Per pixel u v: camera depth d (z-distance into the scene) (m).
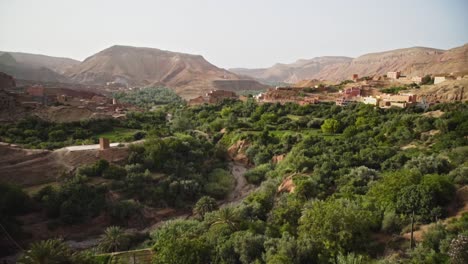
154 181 71.44
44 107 108.94
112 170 68.31
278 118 116.94
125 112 138.50
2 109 99.19
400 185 39.50
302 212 40.16
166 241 38.12
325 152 73.31
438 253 27.53
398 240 32.16
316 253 31.14
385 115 95.25
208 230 42.66
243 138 98.94
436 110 93.12
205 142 97.00
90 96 184.00
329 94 160.25
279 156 84.56
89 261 38.44
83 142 83.12
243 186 79.62
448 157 54.94
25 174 65.81
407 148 70.12
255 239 35.16
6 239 51.66
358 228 32.50
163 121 128.25
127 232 57.06
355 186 50.16
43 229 55.72
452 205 35.88
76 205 58.94
